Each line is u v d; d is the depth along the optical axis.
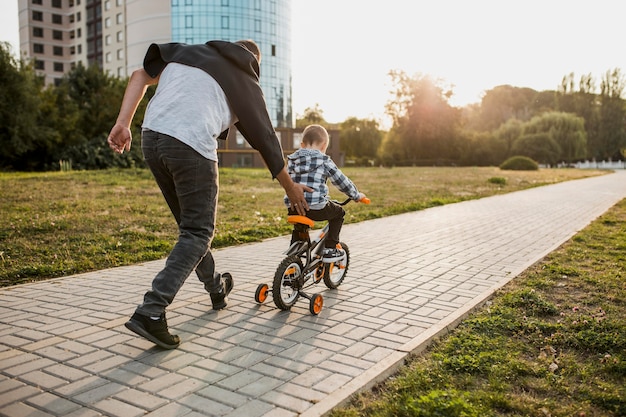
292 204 3.99
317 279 4.76
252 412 2.54
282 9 73.06
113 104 44.25
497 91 104.75
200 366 3.09
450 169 50.53
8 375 2.93
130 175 21.97
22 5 87.75
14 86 36.25
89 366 3.07
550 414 2.56
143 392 2.74
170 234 8.29
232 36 69.12
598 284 5.13
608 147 79.88
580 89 82.50
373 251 7.19
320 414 2.53
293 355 3.28
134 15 71.25
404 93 73.88
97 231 8.23
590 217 11.51
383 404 2.65
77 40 86.56
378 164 71.06
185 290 4.87
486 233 9.01
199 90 3.31
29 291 4.85
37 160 40.03
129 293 4.78
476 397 2.68
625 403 2.65
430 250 7.29
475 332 3.74
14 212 10.20
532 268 6.09
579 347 3.45
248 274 5.66
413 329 3.79
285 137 64.88
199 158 3.31
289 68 74.94
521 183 26.03
